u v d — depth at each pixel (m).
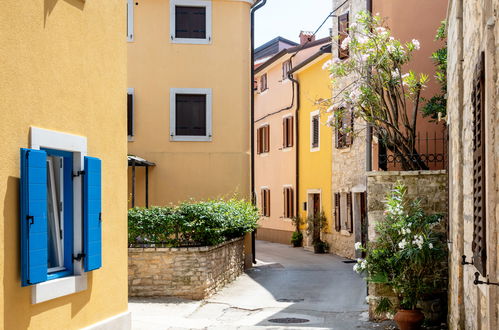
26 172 5.78
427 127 13.30
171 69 18.16
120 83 7.96
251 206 17.08
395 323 10.45
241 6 18.34
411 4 13.80
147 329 9.91
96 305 7.27
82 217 6.81
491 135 4.49
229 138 18.20
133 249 12.72
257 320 10.88
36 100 6.10
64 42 6.61
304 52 26.48
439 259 9.74
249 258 18.34
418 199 10.73
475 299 6.10
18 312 5.76
